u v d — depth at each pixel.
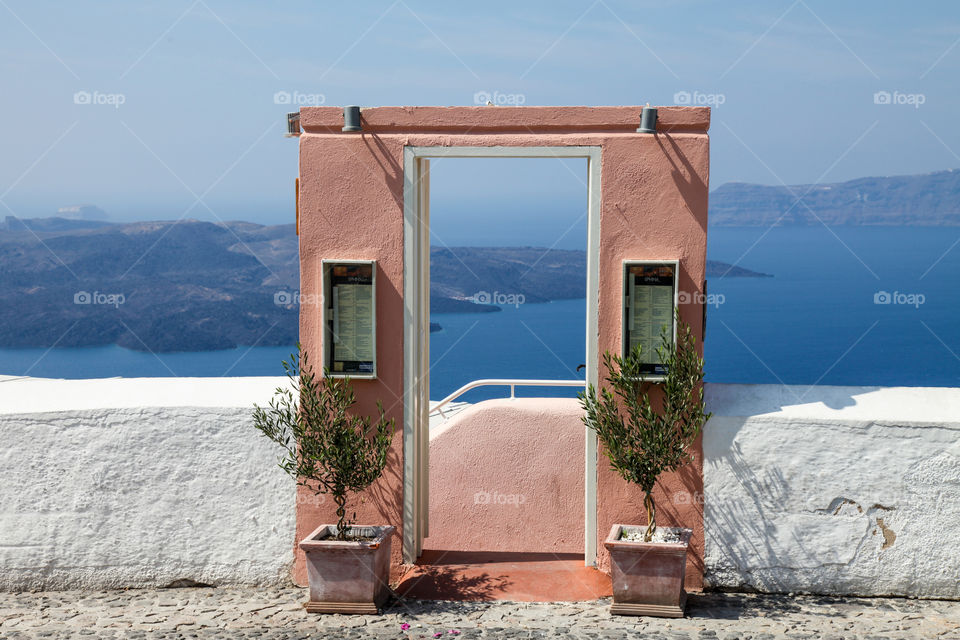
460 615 5.54
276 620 5.50
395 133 5.96
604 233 5.85
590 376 5.93
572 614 5.52
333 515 6.09
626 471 5.69
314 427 5.82
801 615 5.48
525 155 5.87
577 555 6.67
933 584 5.70
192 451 6.08
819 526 5.77
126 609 5.73
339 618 5.52
